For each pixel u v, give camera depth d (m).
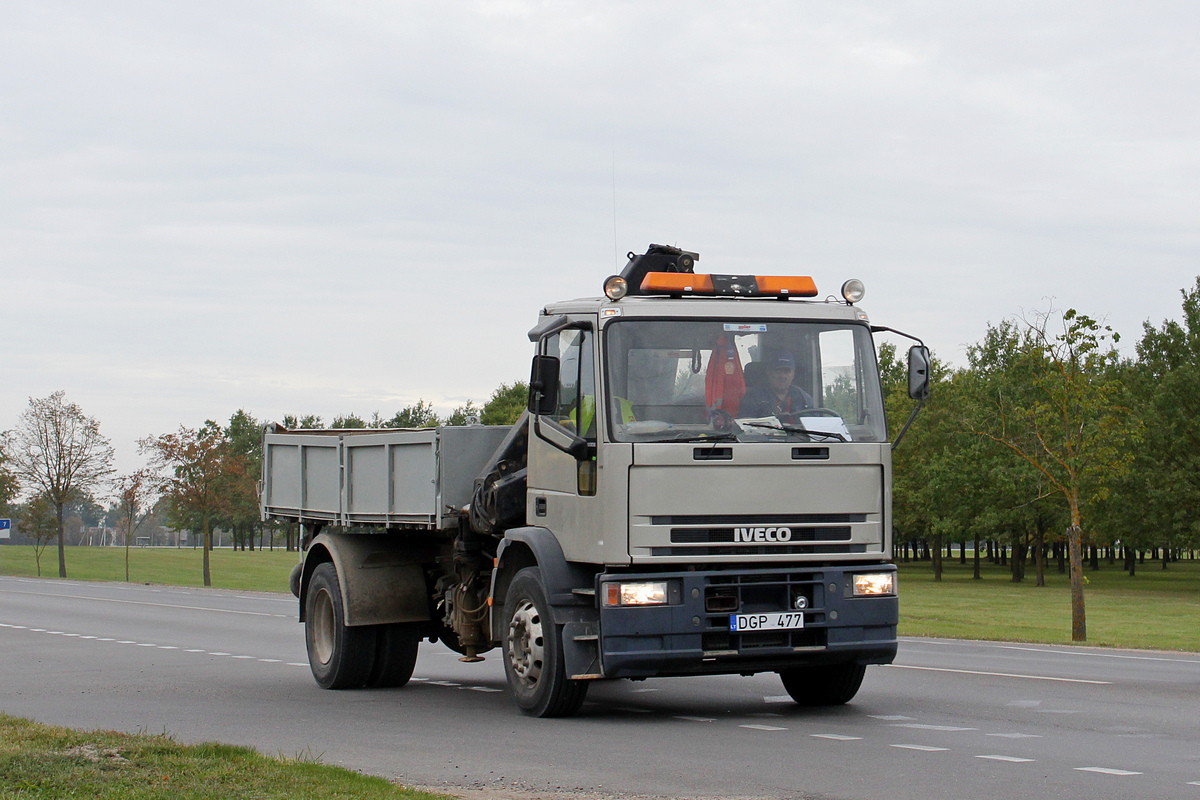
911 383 11.52
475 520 12.97
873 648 11.13
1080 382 27.25
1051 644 23.86
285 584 65.12
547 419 11.70
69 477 71.56
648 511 10.68
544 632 11.48
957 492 69.50
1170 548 66.69
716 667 10.96
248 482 69.38
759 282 11.54
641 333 11.02
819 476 11.09
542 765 9.09
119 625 27.38
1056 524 67.31
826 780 8.35
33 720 11.81
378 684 15.14
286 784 7.78
